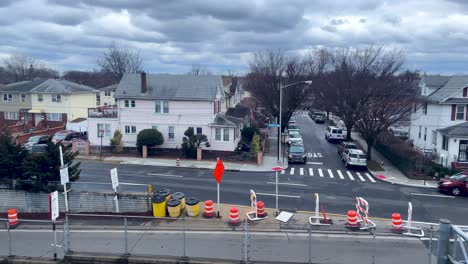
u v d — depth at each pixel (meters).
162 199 21.12
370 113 40.06
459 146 35.56
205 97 41.94
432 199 26.81
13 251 16.97
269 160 40.59
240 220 20.58
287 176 33.62
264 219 21.00
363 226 19.70
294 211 22.78
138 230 19.31
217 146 42.19
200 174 33.59
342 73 48.03
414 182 31.95
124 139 43.75
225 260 15.68
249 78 70.06
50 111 57.88
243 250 16.12
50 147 22.86
